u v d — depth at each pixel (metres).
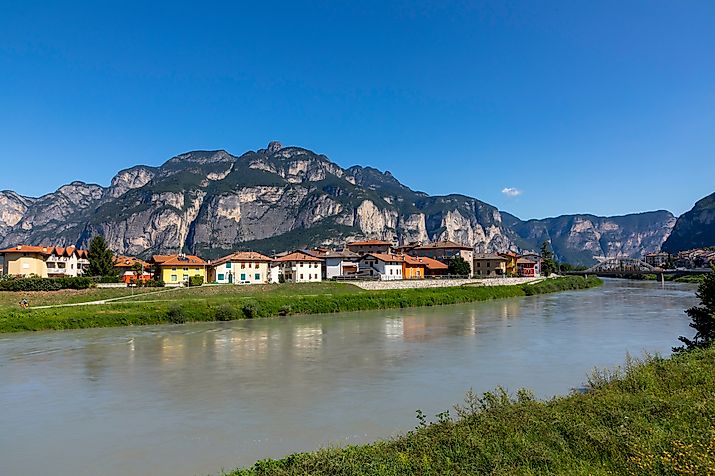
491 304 84.69
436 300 84.19
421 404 25.06
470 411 21.39
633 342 42.75
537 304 83.69
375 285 94.00
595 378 23.98
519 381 29.42
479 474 12.77
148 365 34.78
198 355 38.31
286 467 14.77
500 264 152.62
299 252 124.25
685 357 23.14
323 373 31.97
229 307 62.91
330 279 106.88
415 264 124.94
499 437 14.88
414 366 33.88
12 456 19.17
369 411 23.95
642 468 11.67
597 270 196.12
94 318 55.28
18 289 70.81
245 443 20.09
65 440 20.73
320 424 22.19
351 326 55.66
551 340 44.38
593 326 53.75
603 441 13.60
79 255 114.81
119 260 130.50
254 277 106.81
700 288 29.64
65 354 39.06
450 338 46.25
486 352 38.84
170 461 18.50
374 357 37.16
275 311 66.62
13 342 44.84
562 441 14.24
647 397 17.27
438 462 13.65
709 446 12.23
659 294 105.50
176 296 74.38
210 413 23.91
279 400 25.94
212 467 17.91
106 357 37.75
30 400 26.47
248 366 34.22
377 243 150.38
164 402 25.81
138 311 59.00
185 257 109.12
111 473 17.62
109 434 21.36
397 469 13.38
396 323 58.31
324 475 13.63
